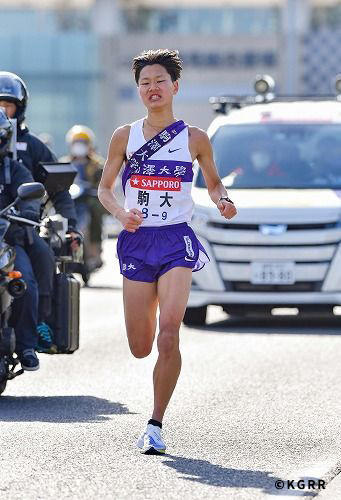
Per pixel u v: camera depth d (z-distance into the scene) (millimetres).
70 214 31359
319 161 44062
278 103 47062
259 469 21125
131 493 19312
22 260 28922
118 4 170875
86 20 172750
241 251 41281
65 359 35312
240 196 42406
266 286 41281
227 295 41406
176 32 171375
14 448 22547
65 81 168875
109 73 169000
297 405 27328
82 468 21000
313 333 40562
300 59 165625
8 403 28031
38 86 169000
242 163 44125
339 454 22391
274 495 19266
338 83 48281
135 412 26750
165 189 22688
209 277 41500
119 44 169875
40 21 174250
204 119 170000
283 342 38250
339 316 45969
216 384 30375
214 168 23328
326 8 172000
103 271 68875
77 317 30094
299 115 45719
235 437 23844
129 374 32531
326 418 25812
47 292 29422
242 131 45094
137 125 22891
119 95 169625
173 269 22375
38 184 27062
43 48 168375
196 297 41750
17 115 31438
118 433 24094
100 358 35500
